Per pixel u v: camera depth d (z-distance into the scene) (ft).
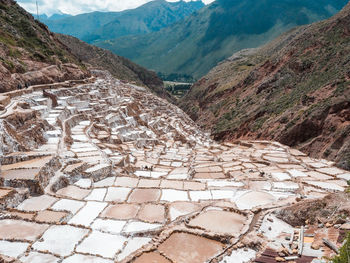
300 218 51.96
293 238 46.11
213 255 43.70
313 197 63.36
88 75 228.22
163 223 52.29
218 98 350.43
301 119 156.35
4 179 59.52
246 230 49.47
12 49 165.68
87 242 46.29
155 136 162.09
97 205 58.23
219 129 251.60
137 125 166.09
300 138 151.84
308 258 39.70
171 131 189.57
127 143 124.67
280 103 203.21
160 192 65.92
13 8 228.02
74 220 52.34
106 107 161.89
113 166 82.89
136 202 60.49
